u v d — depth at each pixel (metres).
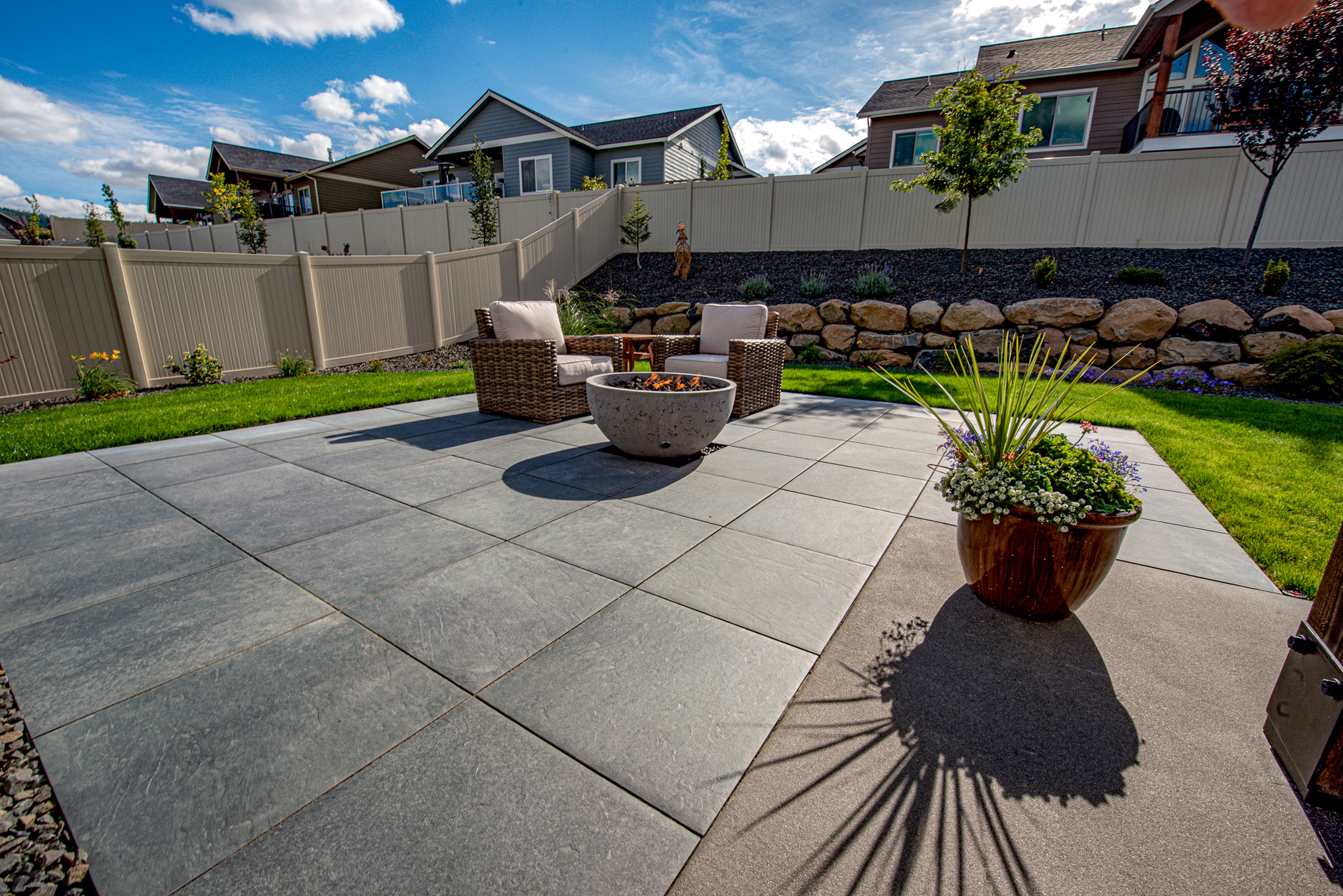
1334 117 7.88
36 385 6.16
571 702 1.67
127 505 3.15
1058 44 15.82
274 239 18.34
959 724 1.61
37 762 1.45
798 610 2.18
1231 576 2.49
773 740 1.54
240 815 1.30
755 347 5.57
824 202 11.61
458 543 2.72
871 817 1.32
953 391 6.73
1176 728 1.61
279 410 5.37
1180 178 9.27
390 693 1.71
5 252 5.88
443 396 6.46
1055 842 1.26
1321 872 1.20
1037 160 10.00
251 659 1.86
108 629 2.02
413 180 25.53
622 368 6.01
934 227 10.95
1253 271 8.48
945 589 2.36
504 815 1.31
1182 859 1.22
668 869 1.19
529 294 11.31
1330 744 1.29
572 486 3.52
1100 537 1.97
